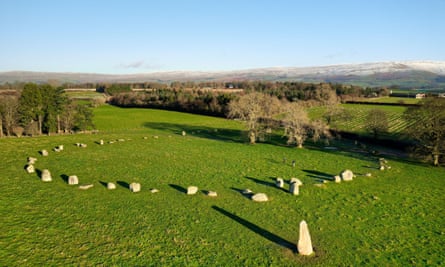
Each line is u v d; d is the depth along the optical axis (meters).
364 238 27.33
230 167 50.16
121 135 80.19
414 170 52.31
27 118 80.69
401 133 81.88
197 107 135.50
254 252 24.25
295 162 55.75
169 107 144.88
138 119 117.00
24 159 49.59
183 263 22.39
